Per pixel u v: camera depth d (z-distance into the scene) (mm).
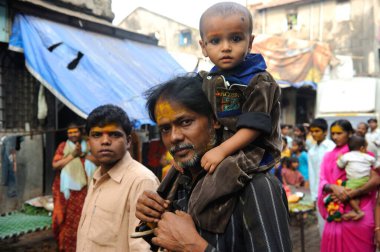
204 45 1432
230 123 1247
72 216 4109
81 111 4699
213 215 1146
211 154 1187
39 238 5410
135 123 5012
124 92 5480
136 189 2045
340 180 3295
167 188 1445
